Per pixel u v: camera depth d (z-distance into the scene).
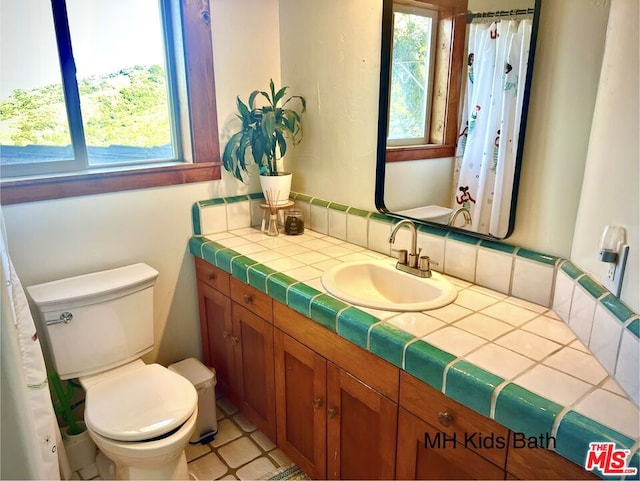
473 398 1.08
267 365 1.88
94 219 2.02
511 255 1.50
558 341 1.24
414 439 1.28
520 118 1.40
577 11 1.22
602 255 1.09
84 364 1.89
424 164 1.73
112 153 2.15
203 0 2.10
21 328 1.41
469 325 1.33
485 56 1.45
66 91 1.96
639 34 1.01
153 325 2.19
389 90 1.83
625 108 1.06
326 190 2.28
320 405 1.62
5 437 1.32
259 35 2.33
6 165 1.88
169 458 1.61
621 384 1.02
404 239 1.88
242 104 2.21
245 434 2.17
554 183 1.37
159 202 2.18
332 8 2.02
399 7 1.71
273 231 2.30
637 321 0.97
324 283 1.63
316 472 1.73
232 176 2.40
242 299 1.95
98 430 1.55
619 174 1.08
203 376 2.10
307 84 2.26
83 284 1.92
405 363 1.23
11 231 1.84
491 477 1.10
